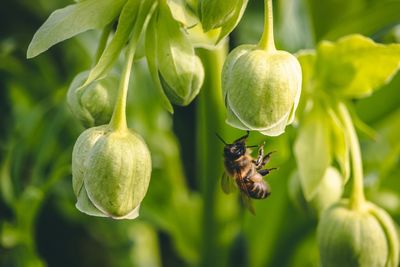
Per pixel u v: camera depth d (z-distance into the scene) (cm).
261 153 44
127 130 41
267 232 53
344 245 45
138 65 56
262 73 40
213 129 48
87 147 41
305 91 48
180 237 54
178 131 56
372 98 53
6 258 54
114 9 43
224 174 44
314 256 53
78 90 42
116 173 41
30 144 54
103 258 57
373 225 46
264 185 43
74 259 57
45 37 42
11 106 56
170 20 42
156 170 55
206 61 47
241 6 41
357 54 47
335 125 48
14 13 56
